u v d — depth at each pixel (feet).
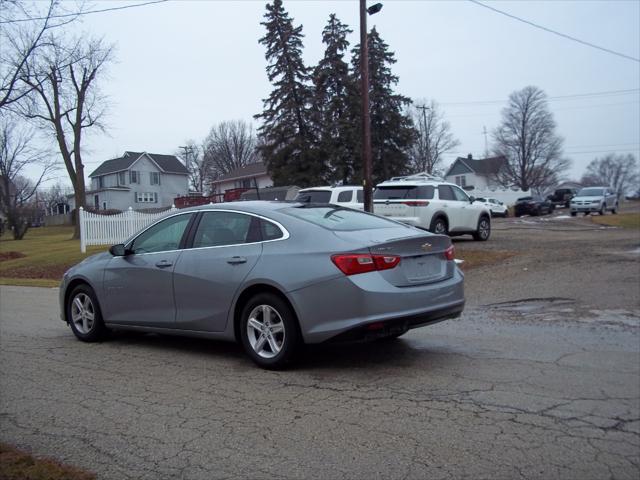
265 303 18.04
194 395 16.22
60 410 15.23
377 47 132.46
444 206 54.03
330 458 11.98
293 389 16.47
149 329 21.44
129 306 21.81
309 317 17.07
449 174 278.87
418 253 17.95
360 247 16.98
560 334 22.71
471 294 32.91
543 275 37.11
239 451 12.44
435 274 18.61
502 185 263.90
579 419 13.85
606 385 16.34
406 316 16.96
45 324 28.43
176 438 13.23
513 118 254.68
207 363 19.62
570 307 27.81
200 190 291.17
